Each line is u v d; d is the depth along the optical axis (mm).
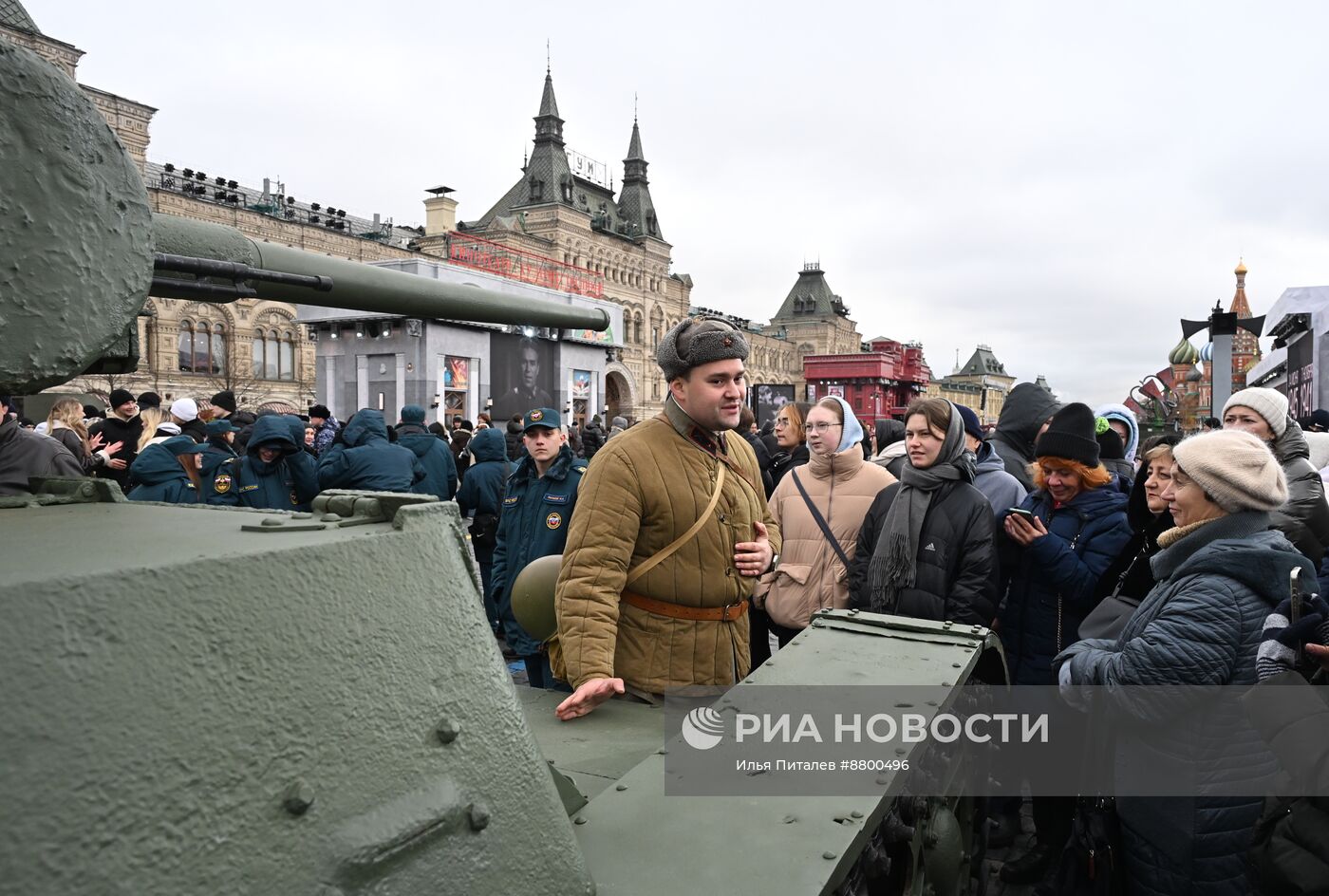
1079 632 2695
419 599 1170
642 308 53719
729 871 1280
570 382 20844
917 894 1978
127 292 1179
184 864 811
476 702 1166
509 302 3270
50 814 749
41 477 1618
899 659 2223
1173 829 2033
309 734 954
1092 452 3240
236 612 949
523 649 4434
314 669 992
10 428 3961
